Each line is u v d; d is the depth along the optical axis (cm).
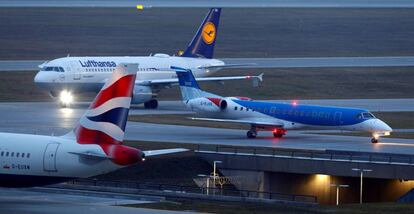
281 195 19700
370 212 14775
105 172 14200
